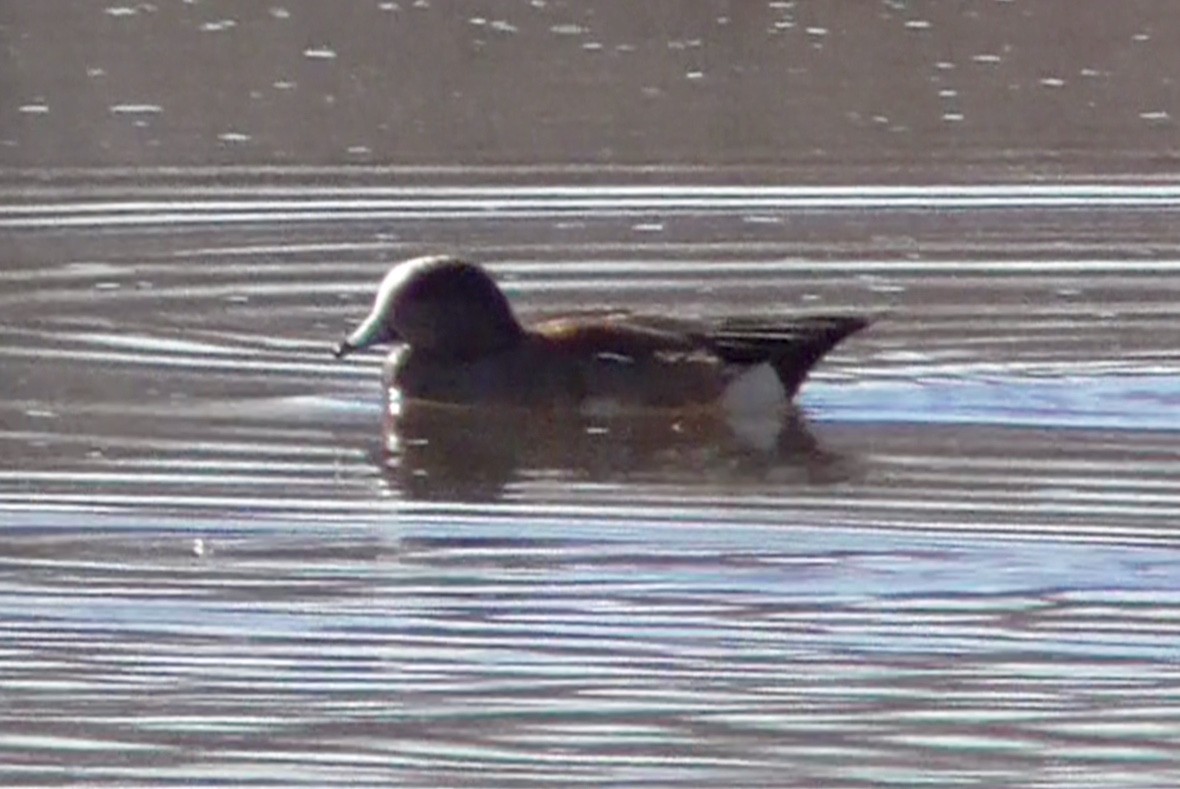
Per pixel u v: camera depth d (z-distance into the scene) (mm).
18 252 33469
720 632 21969
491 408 28250
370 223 34812
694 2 47125
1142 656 21375
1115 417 27594
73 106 40875
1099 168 37156
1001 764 19516
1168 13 46281
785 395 28266
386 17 46562
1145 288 31922
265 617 22344
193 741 20000
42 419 27531
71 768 19562
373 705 20594
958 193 35969
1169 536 24031
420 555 23781
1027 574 23125
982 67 43000
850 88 41656
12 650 21672
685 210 35312
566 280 32375
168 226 34594
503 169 37250
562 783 19250
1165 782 19156
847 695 20703
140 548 23969
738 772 19438
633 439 27422
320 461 26516
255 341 30234
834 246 33719
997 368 29094
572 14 46750
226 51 44281
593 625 22125
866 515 24719
